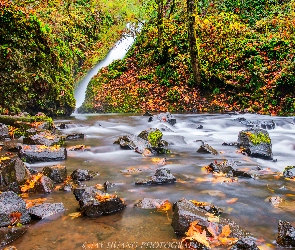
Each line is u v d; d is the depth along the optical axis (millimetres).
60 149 6082
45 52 11586
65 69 12883
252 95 13828
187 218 3125
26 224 3264
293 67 12898
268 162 6184
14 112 10633
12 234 2955
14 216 3193
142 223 3352
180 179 4922
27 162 5641
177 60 16516
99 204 3516
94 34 21812
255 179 4945
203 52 15812
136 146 6973
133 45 20359
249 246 2676
